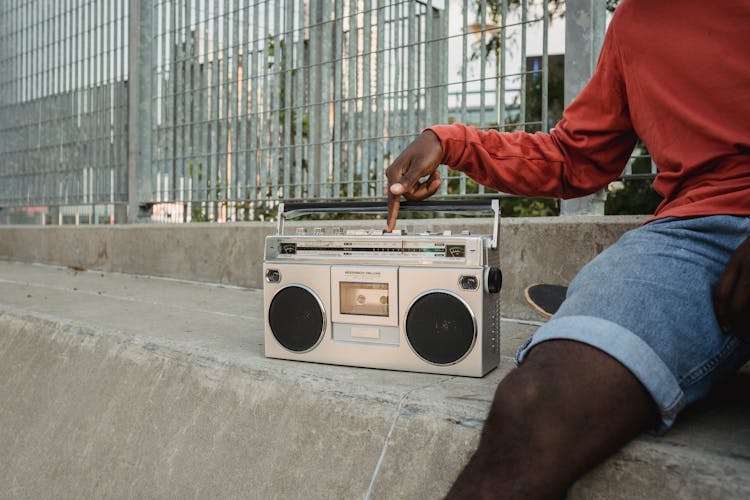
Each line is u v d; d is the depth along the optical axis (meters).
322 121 2.68
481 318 1.12
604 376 0.70
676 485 0.74
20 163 4.58
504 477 0.68
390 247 1.18
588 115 1.10
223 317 1.92
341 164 2.63
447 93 2.26
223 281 2.89
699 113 0.89
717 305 0.77
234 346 1.42
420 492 0.93
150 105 3.49
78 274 3.47
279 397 1.16
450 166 1.18
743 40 0.85
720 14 0.87
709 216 0.84
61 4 4.17
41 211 4.39
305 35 2.77
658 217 0.90
